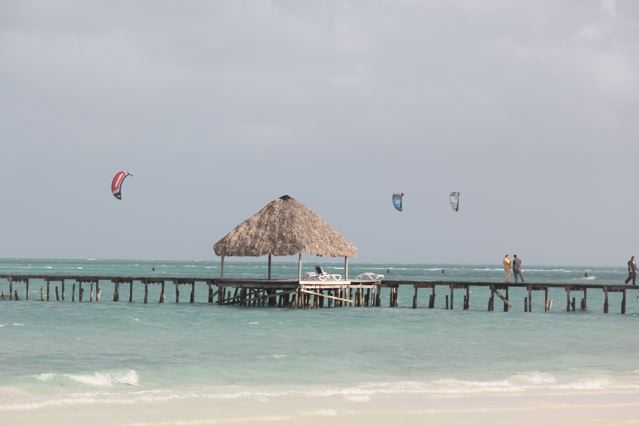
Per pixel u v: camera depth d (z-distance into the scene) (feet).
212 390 118.83
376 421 95.96
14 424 90.84
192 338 198.70
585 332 228.43
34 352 166.91
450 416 99.35
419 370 149.07
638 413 102.17
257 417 97.25
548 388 122.72
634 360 166.40
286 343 190.29
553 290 581.94
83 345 180.45
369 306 329.93
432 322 255.70
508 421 96.37
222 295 324.60
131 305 324.19
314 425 93.56
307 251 294.87
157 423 92.38
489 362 161.48
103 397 108.88
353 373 143.95
